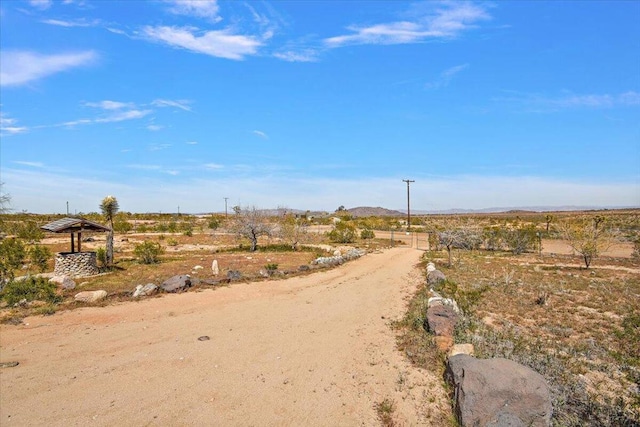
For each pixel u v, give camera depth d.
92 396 6.72
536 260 25.83
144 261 22.80
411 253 30.69
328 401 6.57
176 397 6.70
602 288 15.77
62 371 7.72
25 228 35.16
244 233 30.23
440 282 15.59
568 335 9.80
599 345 9.11
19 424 5.87
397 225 66.12
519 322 11.05
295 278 17.92
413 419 5.93
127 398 6.66
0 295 12.90
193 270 19.55
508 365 5.88
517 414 5.36
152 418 6.04
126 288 15.04
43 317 11.29
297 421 5.97
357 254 27.44
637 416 5.70
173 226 53.00
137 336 9.77
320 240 37.56
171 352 8.73
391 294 15.15
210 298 13.70
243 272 18.77
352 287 16.44
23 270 19.59
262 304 13.17
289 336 9.92
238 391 6.92
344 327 10.73
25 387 7.04
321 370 7.82
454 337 9.20
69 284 14.78
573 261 25.23
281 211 34.88
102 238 40.97
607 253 30.06
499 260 25.91
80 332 10.05
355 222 67.00
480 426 5.32
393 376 7.47
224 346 9.14
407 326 10.65
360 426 5.82
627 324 10.38
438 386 6.96
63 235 44.47
